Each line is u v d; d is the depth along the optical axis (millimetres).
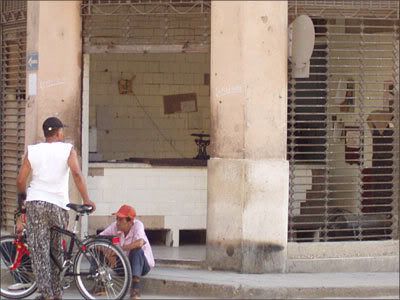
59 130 10305
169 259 11875
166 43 11930
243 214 11219
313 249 11648
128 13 11906
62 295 10727
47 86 11953
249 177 11195
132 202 12898
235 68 11234
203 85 16172
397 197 12172
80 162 12102
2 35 13156
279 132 11344
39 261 10117
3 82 13148
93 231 12664
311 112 12031
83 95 12172
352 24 12023
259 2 11195
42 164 10078
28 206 10094
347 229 12125
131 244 10742
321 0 11719
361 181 12164
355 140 12234
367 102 12148
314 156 12359
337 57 11984
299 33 11586
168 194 13047
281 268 11398
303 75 11602
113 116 15953
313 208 12070
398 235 12164
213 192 11438
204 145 15344
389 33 12055
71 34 11945
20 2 12781
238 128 11227
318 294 10680
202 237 13680
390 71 12141
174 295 10922
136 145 16062
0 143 13203
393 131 12172
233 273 11328
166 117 16125
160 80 16094
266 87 11258
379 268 11875
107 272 10312
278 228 11344
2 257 10797
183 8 11781
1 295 10773
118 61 15977
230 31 11258
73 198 12109
